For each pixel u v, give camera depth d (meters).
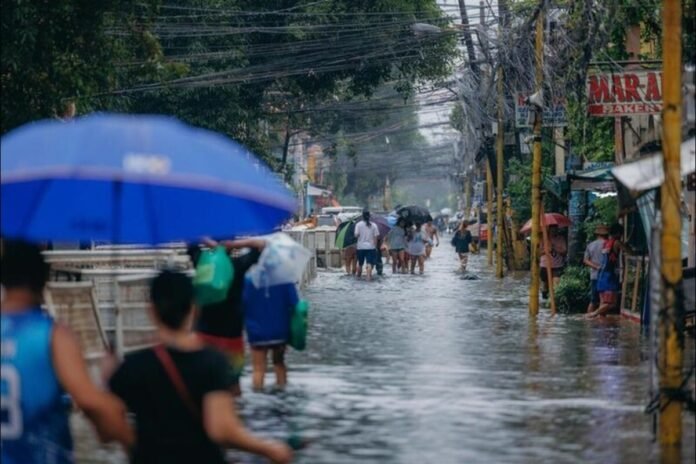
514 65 40.81
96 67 23.66
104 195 9.35
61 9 22.27
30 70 21.86
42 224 9.14
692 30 25.41
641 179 16.50
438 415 17.11
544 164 52.25
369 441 15.28
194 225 9.32
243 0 53.97
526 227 42.56
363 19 54.34
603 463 14.05
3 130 22.02
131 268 20.88
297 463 14.00
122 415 8.65
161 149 8.78
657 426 15.42
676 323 14.75
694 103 14.88
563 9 35.16
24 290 8.91
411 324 31.31
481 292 44.59
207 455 8.66
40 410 8.64
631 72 27.56
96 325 16.44
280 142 82.50
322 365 22.56
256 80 54.00
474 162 81.62
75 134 8.82
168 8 50.69
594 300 34.16
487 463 14.02
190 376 8.61
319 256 64.75
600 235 33.72
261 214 9.24
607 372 21.69
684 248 29.78
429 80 58.38
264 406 17.78
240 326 17.59
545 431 15.95
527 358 23.77
